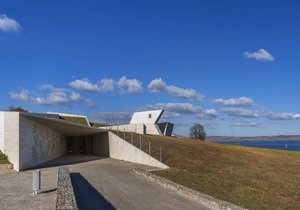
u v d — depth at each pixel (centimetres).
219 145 5616
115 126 5294
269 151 5731
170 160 3081
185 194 1585
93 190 1691
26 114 2542
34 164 2852
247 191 2077
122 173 2378
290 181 2642
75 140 5125
